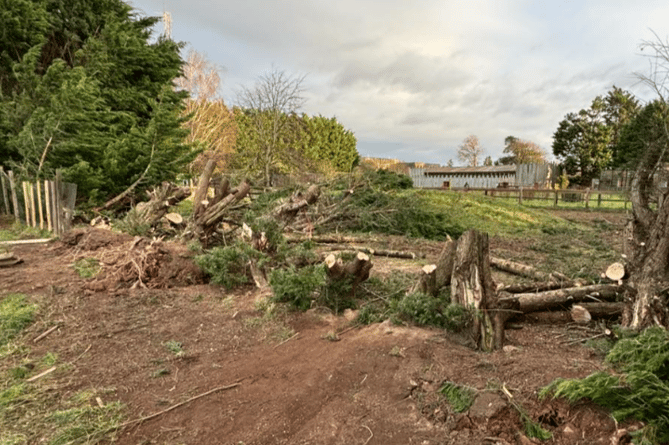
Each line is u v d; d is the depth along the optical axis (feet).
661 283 12.55
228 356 12.91
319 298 16.53
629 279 13.50
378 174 48.55
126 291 18.04
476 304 12.94
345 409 9.73
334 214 36.94
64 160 33.91
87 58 42.47
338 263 16.53
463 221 43.96
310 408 9.87
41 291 17.56
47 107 35.83
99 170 34.58
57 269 20.51
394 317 13.93
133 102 43.78
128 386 10.98
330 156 99.86
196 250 21.57
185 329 14.87
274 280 17.11
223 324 15.34
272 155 72.95
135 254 19.95
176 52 52.70
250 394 10.62
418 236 37.04
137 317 15.70
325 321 15.15
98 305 16.49
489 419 9.00
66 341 13.56
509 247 33.17
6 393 10.34
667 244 12.66
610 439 8.38
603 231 43.98
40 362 12.16
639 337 10.98
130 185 37.99
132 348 13.28
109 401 10.23
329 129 100.01
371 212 38.09
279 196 41.88
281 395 10.46
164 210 27.61
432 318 13.55
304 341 13.65
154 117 38.45
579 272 20.79
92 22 47.21
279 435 8.98
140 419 9.50
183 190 28.27
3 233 30.01
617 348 11.09
